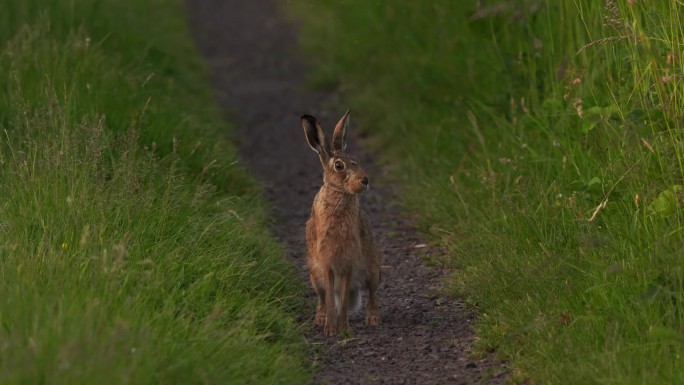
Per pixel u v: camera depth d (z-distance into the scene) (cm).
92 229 1338
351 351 1302
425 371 1230
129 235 1344
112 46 2427
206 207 1645
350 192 1327
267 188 2128
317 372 1223
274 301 1377
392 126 2395
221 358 1115
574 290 1290
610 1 1470
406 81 2562
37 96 1789
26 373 950
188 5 4106
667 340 1104
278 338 1280
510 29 2028
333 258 1348
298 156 2366
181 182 1616
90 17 2495
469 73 2186
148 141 1828
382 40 2786
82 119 1658
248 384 1108
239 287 1377
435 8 2448
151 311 1185
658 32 1420
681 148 1311
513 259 1452
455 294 1498
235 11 3991
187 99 2438
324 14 3466
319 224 1355
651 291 1167
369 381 1198
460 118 2159
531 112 1870
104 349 983
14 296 1130
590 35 1565
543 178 1647
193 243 1412
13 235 1330
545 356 1175
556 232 1466
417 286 1565
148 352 1038
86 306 1108
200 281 1320
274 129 2578
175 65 2767
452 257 1644
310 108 2752
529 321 1285
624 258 1284
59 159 1452
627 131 1348
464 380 1198
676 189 1252
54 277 1204
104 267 1189
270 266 1504
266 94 2908
